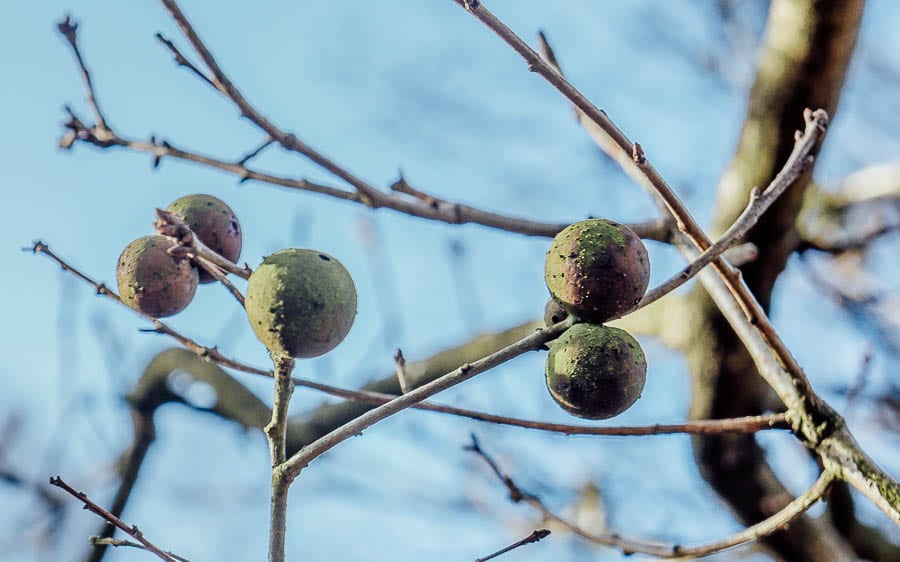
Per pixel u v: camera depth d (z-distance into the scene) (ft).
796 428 2.06
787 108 2.49
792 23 2.45
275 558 1.86
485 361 1.88
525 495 2.24
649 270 1.90
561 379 1.89
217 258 1.92
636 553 2.19
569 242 1.90
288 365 1.86
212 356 2.05
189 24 2.10
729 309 2.17
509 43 1.94
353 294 1.85
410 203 2.31
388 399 2.08
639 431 2.08
